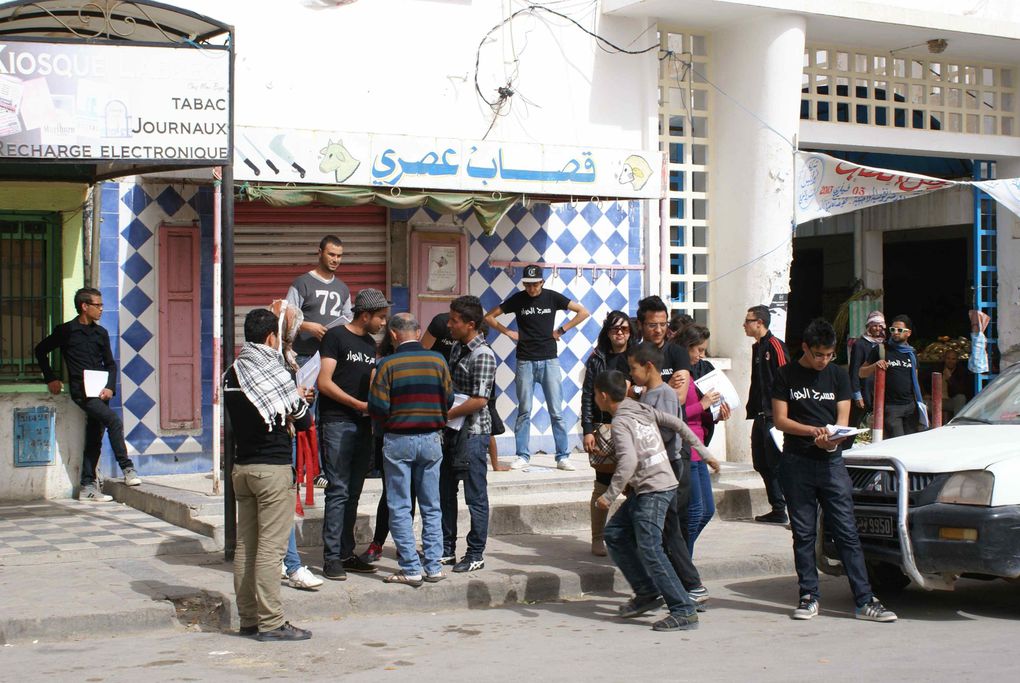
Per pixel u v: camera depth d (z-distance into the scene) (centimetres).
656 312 881
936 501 762
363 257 1235
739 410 1355
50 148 845
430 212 1254
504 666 661
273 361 732
